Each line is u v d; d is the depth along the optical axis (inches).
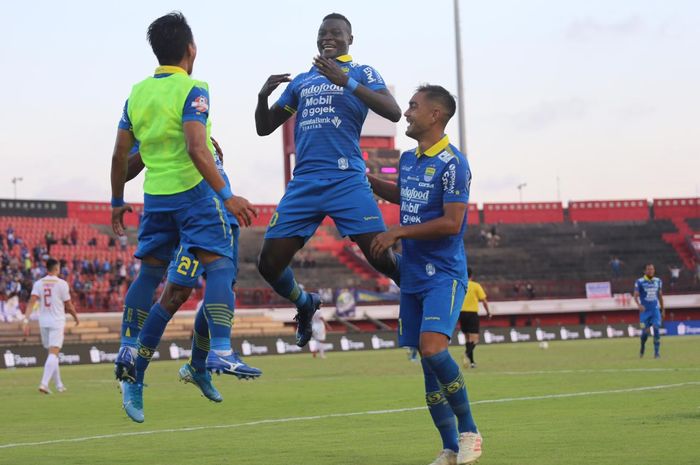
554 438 375.6
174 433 442.9
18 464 333.4
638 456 316.2
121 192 323.0
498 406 533.0
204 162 286.2
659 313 1166.3
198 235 298.0
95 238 2420.0
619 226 2930.6
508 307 2507.4
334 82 336.8
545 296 2571.4
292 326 2282.2
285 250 352.2
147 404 629.3
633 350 1400.1
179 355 1584.6
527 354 1338.6
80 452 371.2
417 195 328.8
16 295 1909.4
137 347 313.7
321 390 735.1
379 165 2420.0
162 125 297.0
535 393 622.5
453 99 329.1
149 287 316.5
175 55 303.1
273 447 376.2
